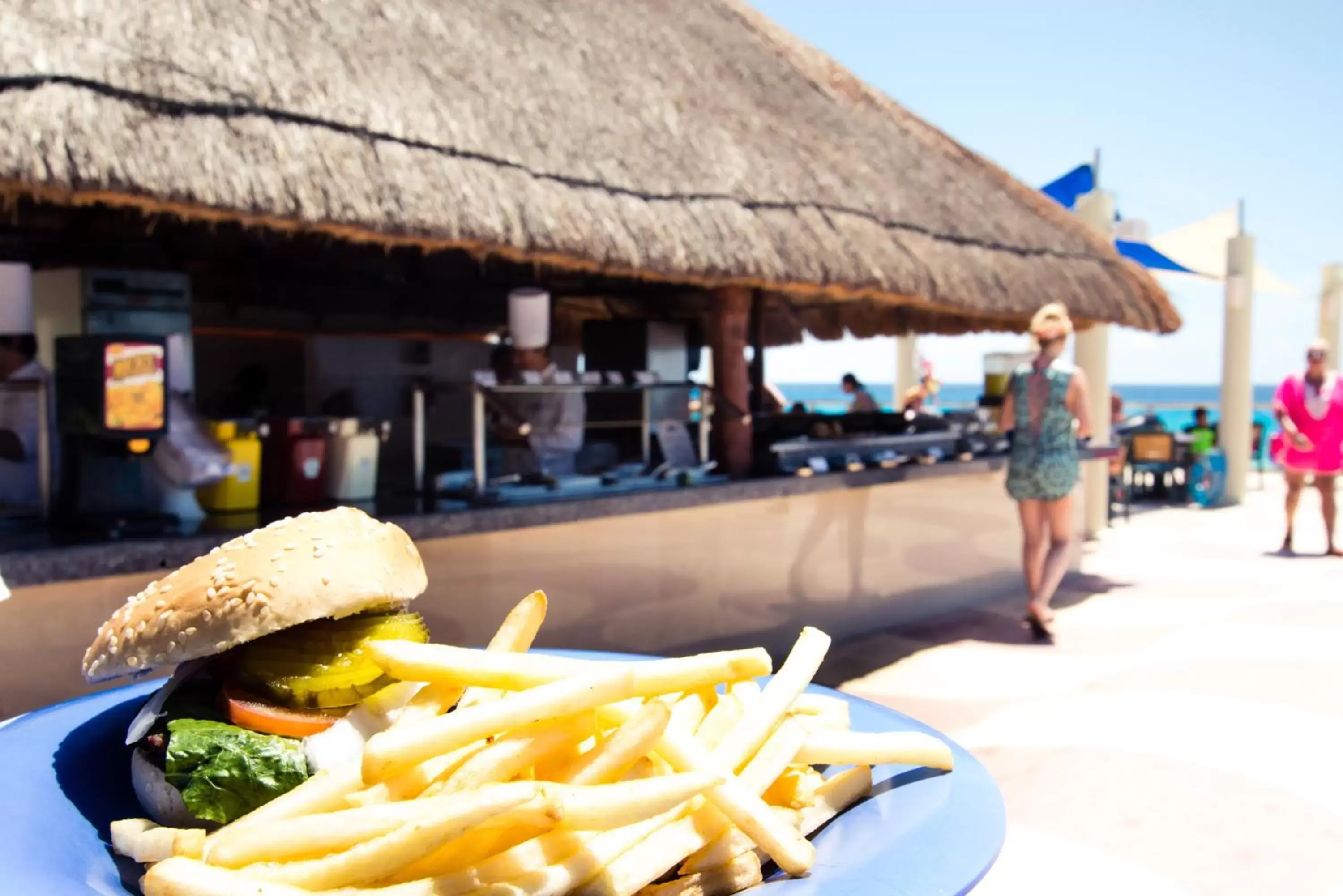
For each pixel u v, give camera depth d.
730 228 4.95
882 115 8.23
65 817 1.46
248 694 1.56
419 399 4.69
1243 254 13.17
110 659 1.61
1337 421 8.95
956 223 6.80
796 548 5.93
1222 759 4.04
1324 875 3.07
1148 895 2.95
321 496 4.32
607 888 1.23
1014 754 4.12
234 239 6.63
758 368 7.85
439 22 5.04
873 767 1.67
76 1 3.49
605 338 6.86
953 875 1.28
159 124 3.30
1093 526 10.46
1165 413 28.91
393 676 1.43
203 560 1.66
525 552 4.60
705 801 1.39
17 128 2.97
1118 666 5.45
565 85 5.25
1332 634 6.08
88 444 3.56
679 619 5.28
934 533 6.93
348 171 3.65
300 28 4.20
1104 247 8.25
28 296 3.65
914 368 15.54
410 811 1.20
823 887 1.25
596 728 1.45
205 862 1.21
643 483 5.21
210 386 7.83
